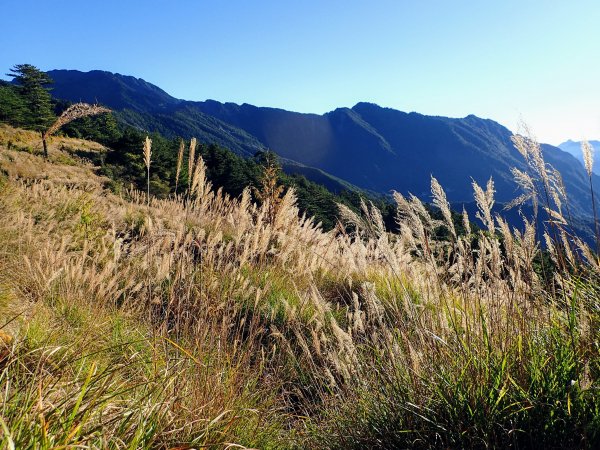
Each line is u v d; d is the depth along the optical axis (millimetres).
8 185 9898
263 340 4781
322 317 3697
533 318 2770
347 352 3367
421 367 2801
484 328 2711
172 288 4344
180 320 4336
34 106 32625
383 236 3012
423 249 2938
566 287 2742
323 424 3250
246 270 5828
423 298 3039
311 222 7500
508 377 2381
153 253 5270
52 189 11031
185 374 2967
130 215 9602
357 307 3410
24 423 1702
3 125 32250
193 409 2613
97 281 4590
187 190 6602
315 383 3916
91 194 11234
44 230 7457
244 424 2994
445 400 2527
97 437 1834
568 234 2707
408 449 2584
